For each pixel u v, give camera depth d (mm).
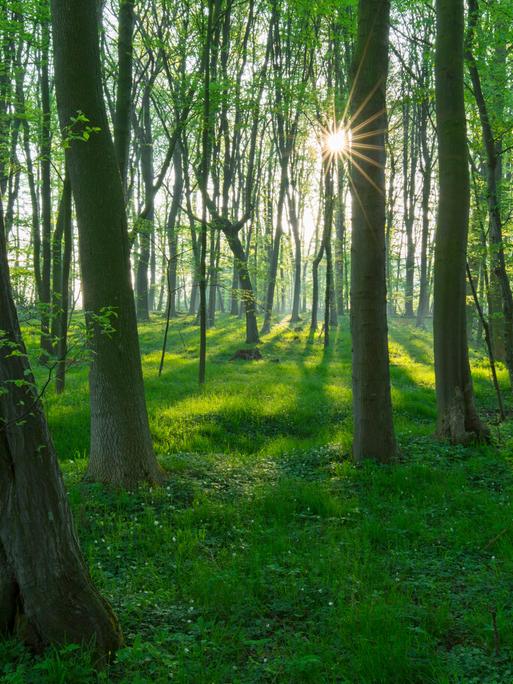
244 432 12711
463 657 4316
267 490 8328
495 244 10930
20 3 11648
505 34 11789
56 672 3719
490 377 19141
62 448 10688
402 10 14852
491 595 5293
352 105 9828
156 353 23641
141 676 3971
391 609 4852
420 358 24438
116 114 11641
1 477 3900
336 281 45375
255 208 34750
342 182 31844
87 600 4078
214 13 16328
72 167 7902
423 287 36656
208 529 7055
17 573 3939
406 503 8109
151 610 5000
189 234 21375
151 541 6512
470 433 10977
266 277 33562
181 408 13508
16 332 3908
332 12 14320
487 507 7637
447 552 6363
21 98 16531
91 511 7227
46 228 18078
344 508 7734
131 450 8188
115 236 8039
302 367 20609
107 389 8133
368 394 9883
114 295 8062
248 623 4922
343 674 4121
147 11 17781
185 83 15898
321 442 11789
